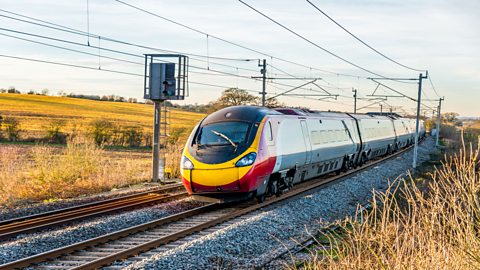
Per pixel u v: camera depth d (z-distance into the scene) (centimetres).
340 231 1339
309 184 2295
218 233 1202
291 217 1531
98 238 1148
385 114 4559
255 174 1567
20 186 1875
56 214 1512
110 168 2338
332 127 2422
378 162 3484
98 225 1337
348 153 2658
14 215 1486
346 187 2216
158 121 2420
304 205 1727
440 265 594
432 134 9188
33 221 1391
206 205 1691
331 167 2447
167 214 1568
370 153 3325
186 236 1253
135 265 940
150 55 2436
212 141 1617
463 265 592
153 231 1308
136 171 2500
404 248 659
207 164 1565
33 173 2011
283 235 1341
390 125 4053
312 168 2144
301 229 1436
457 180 622
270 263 1042
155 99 2403
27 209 1559
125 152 3981
